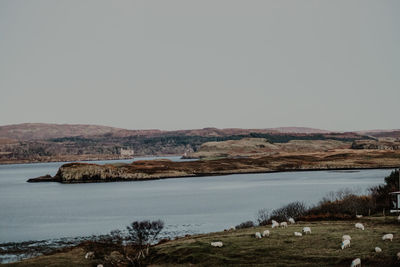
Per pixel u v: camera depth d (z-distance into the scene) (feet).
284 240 139.54
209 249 135.85
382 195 235.20
